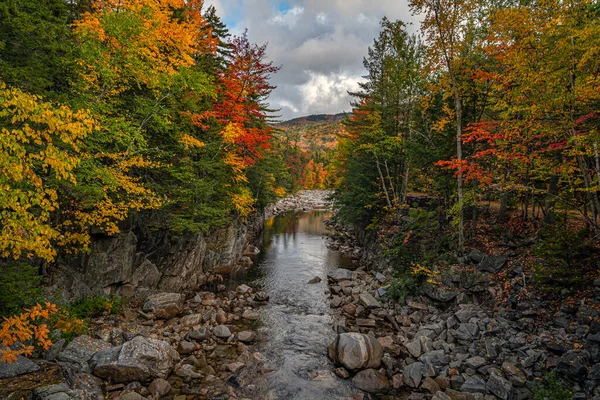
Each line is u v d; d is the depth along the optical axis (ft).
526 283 42.75
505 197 61.11
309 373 35.42
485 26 51.19
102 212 37.68
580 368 27.63
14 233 20.34
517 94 40.63
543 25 37.55
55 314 34.55
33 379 24.35
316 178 394.93
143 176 51.57
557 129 38.65
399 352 39.42
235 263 81.66
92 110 34.42
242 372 35.04
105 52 37.27
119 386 29.89
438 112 62.64
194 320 46.80
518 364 32.45
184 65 45.29
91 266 43.57
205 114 60.18
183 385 32.17
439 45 53.52
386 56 81.30
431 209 73.82
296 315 52.75
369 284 66.85
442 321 44.68
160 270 55.26
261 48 73.41
